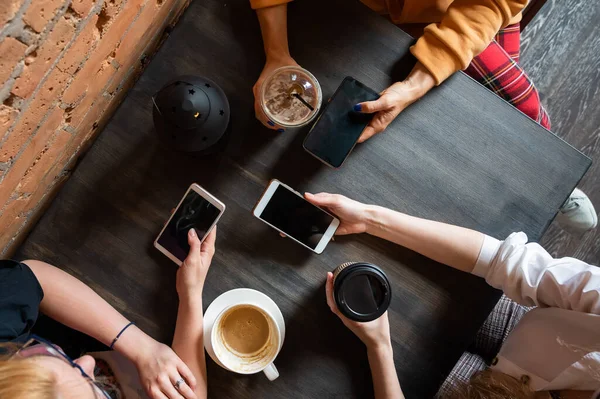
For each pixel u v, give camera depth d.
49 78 0.59
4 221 0.73
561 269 0.85
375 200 0.91
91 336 0.85
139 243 0.88
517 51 1.19
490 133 0.91
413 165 0.91
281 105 0.84
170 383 0.82
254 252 0.90
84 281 0.87
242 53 0.90
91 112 0.82
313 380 0.89
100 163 0.89
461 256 0.87
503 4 0.87
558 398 0.85
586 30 1.52
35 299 0.77
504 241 0.88
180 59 0.90
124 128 0.89
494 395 0.82
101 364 0.87
